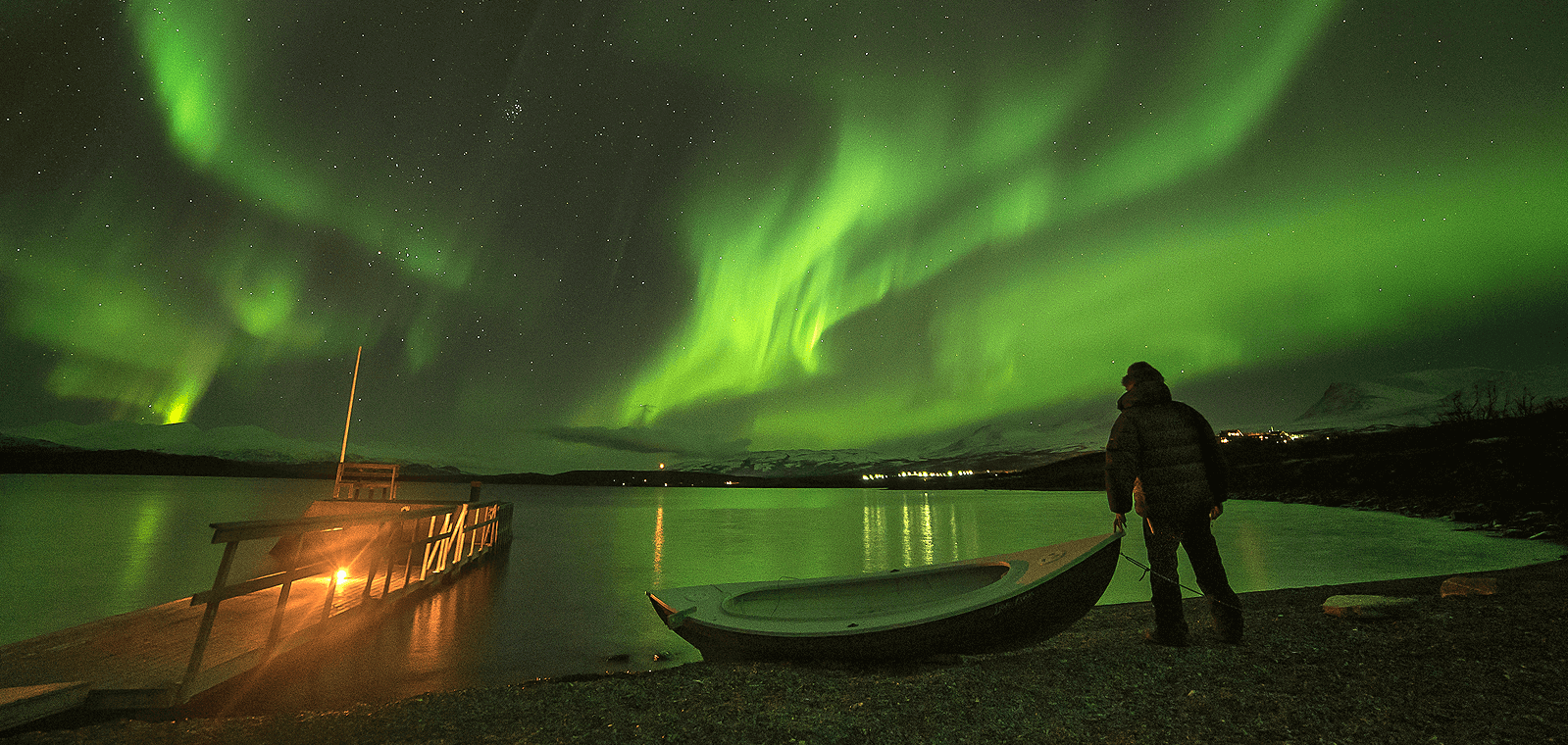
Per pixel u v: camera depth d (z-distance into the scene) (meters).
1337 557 16.31
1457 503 31.19
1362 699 3.79
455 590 12.83
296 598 9.19
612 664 7.55
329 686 6.49
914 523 36.31
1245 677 4.30
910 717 3.81
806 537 27.66
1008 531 30.27
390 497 15.84
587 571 16.58
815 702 4.15
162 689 5.09
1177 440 5.17
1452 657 4.54
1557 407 50.66
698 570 17.08
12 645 6.39
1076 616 5.32
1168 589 5.15
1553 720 3.35
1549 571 10.83
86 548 22.66
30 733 3.76
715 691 4.45
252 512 39.09
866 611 6.31
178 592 14.47
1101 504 60.12
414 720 3.94
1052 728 3.58
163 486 95.44
